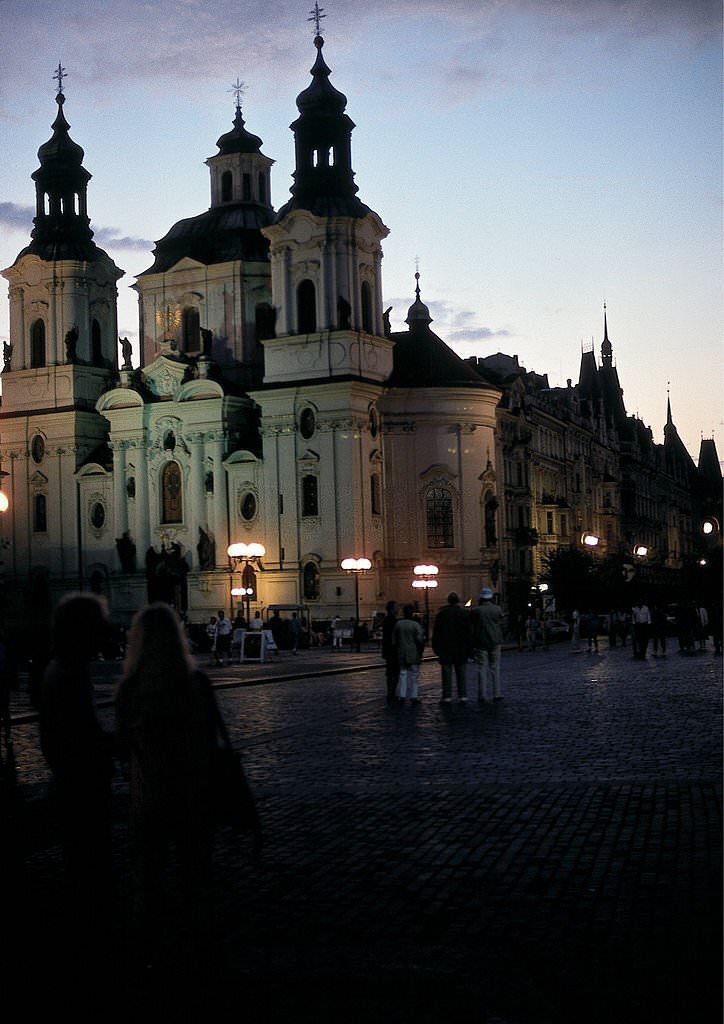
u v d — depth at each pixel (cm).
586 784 2052
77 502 11250
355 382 9956
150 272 11356
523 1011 978
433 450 10562
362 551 10025
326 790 2091
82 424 11312
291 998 1016
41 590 11381
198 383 10569
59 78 11688
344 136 10450
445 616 3669
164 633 1088
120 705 1088
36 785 2233
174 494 10800
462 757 2448
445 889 1379
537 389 13712
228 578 10431
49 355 11412
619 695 3812
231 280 11019
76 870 1128
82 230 11606
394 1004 997
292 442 10169
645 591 11838
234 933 1225
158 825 1074
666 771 2178
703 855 1488
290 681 5184
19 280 11556
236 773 1096
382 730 3012
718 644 6288
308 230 10200
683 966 1073
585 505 15288
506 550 11812
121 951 1144
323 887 1407
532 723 3042
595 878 1398
